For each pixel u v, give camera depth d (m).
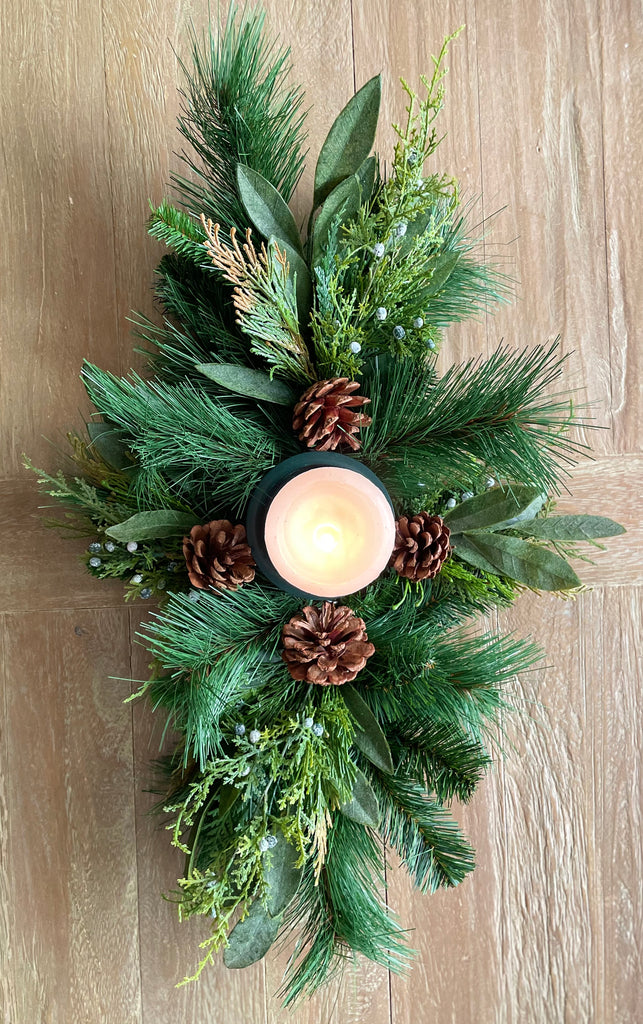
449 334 0.74
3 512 0.70
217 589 0.59
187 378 0.62
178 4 0.72
